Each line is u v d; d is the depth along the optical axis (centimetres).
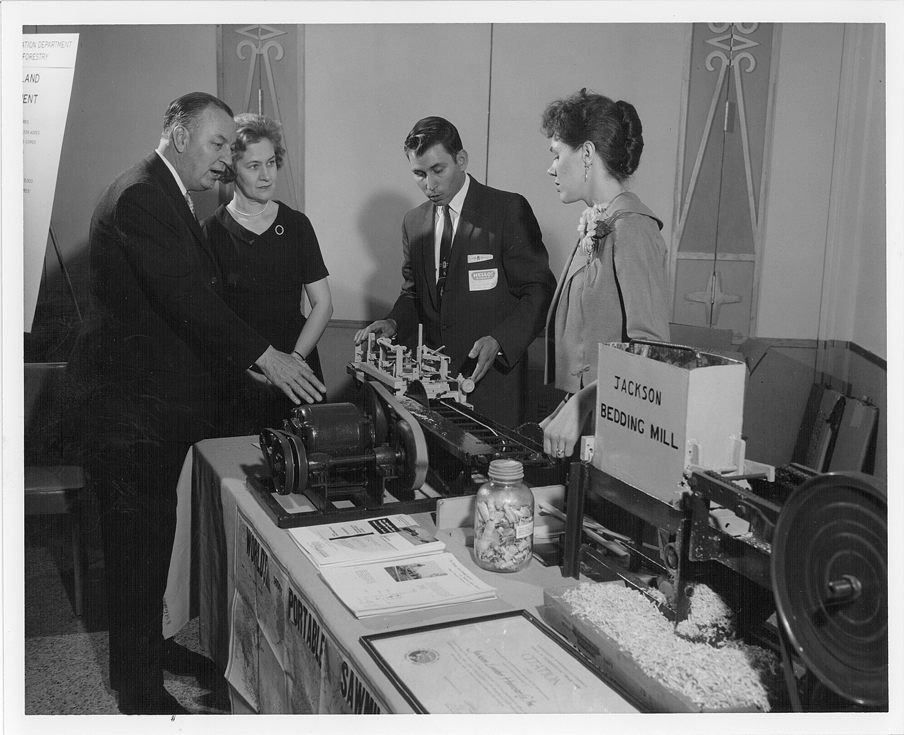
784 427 289
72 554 270
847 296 280
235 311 277
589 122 198
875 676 98
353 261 286
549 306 271
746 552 110
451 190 270
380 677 112
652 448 125
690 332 286
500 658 117
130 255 246
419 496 183
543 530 160
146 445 260
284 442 172
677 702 103
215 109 258
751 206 283
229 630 192
